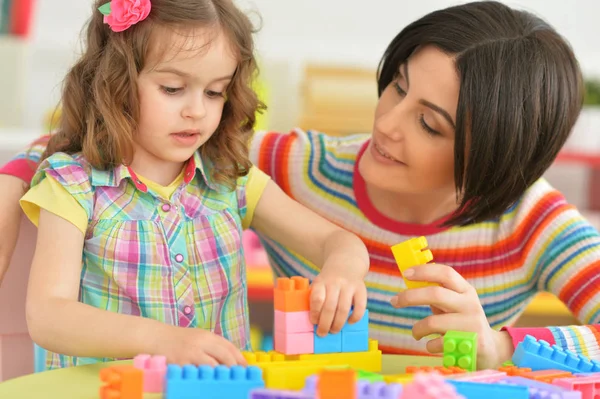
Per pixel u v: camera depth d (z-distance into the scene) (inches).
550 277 59.1
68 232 46.5
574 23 130.4
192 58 45.9
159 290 49.9
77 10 120.3
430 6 128.4
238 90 51.6
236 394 34.2
